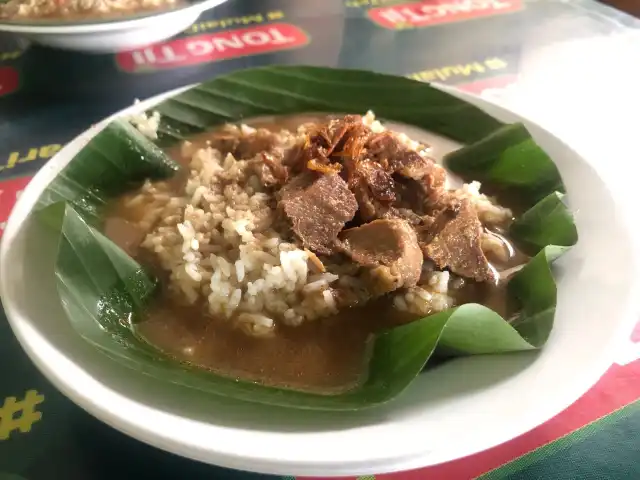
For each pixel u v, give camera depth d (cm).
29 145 21
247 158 19
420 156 18
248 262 16
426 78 26
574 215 16
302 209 16
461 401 11
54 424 12
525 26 30
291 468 10
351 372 13
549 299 13
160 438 10
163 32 26
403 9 32
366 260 15
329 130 18
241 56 27
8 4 28
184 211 17
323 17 31
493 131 20
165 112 21
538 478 12
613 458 12
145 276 15
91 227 16
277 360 14
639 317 15
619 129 22
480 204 17
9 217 15
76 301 13
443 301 15
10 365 14
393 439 10
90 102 24
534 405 11
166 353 14
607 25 30
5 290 13
